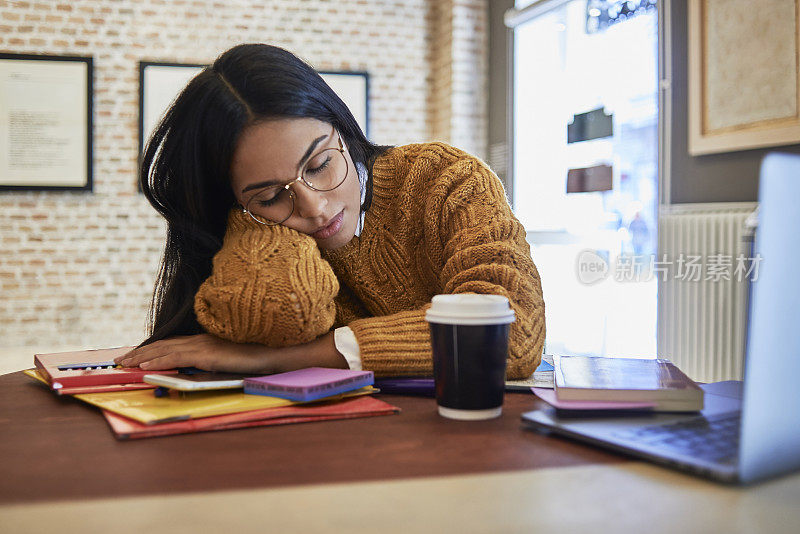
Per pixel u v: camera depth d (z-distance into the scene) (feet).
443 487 1.80
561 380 2.58
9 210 17.13
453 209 4.25
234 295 3.36
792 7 9.71
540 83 16.48
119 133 17.69
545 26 16.28
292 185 3.78
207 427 2.46
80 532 1.51
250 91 3.75
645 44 12.85
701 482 1.82
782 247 1.71
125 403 2.78
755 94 10.28
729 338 10.07
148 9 17.84
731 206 10.30
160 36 17.93
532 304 3.60
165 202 4.31
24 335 17.30
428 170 4.58
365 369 3.33
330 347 3.40
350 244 4.53
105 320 17.76
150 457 2.12
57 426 2.58
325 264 3.61
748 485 1.79
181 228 4.30
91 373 3.24
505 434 2.37
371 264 4.58
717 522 1.53
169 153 4.13
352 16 19.33
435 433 2.40
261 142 3.73
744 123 10.48
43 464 2.06
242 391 3.00
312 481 1.86
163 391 2.90
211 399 2.79
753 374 1.72
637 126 13.06
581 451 2.14
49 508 1.67
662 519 1.56
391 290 4.59
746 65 10.39
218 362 3.31
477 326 2.56
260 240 3.68
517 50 17.60
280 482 1.85
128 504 1.69
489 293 3.56
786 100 9.85
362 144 4.58
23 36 17.11
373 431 2.44
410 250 4.61
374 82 19.51
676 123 11.79
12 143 16.98
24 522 1.57
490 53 19.04
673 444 2.05
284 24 18.84
